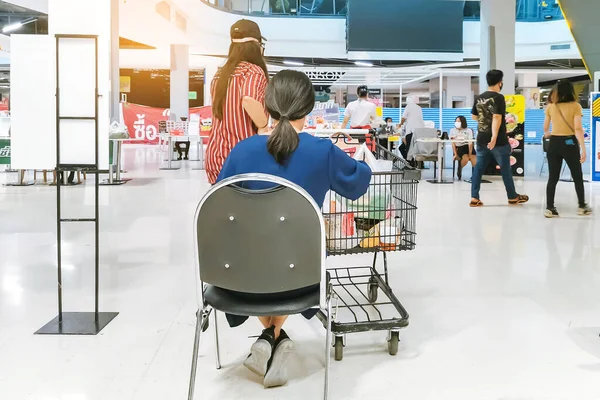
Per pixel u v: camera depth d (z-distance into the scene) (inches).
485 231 159.5
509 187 211.5
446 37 634.2
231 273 55.2
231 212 53.8
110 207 203.9
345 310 90.5
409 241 77.3
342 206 74.5
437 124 780.6
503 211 196.9
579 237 150.2
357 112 253.6
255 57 82.6
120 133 271.7
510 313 89.7
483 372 68.4
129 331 81.7
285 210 53.4
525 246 139.3
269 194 53.1
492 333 81.1
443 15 630.5
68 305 93.3
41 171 337.4
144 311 90.5
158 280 108.6
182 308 92.0
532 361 71.4
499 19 335.0
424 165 442.6
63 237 149.9
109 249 135.6
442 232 157.9
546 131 190.7
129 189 257.4
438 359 72.4
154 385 64.8
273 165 61.1
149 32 550.0
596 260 124.3
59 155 82.7
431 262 123.3
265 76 81.8
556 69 804.6
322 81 850.8
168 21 538.3
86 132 82.4
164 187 266.2
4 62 632.4
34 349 74.7
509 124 321.7
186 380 66.4
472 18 663.8
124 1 474.0
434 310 91.3
